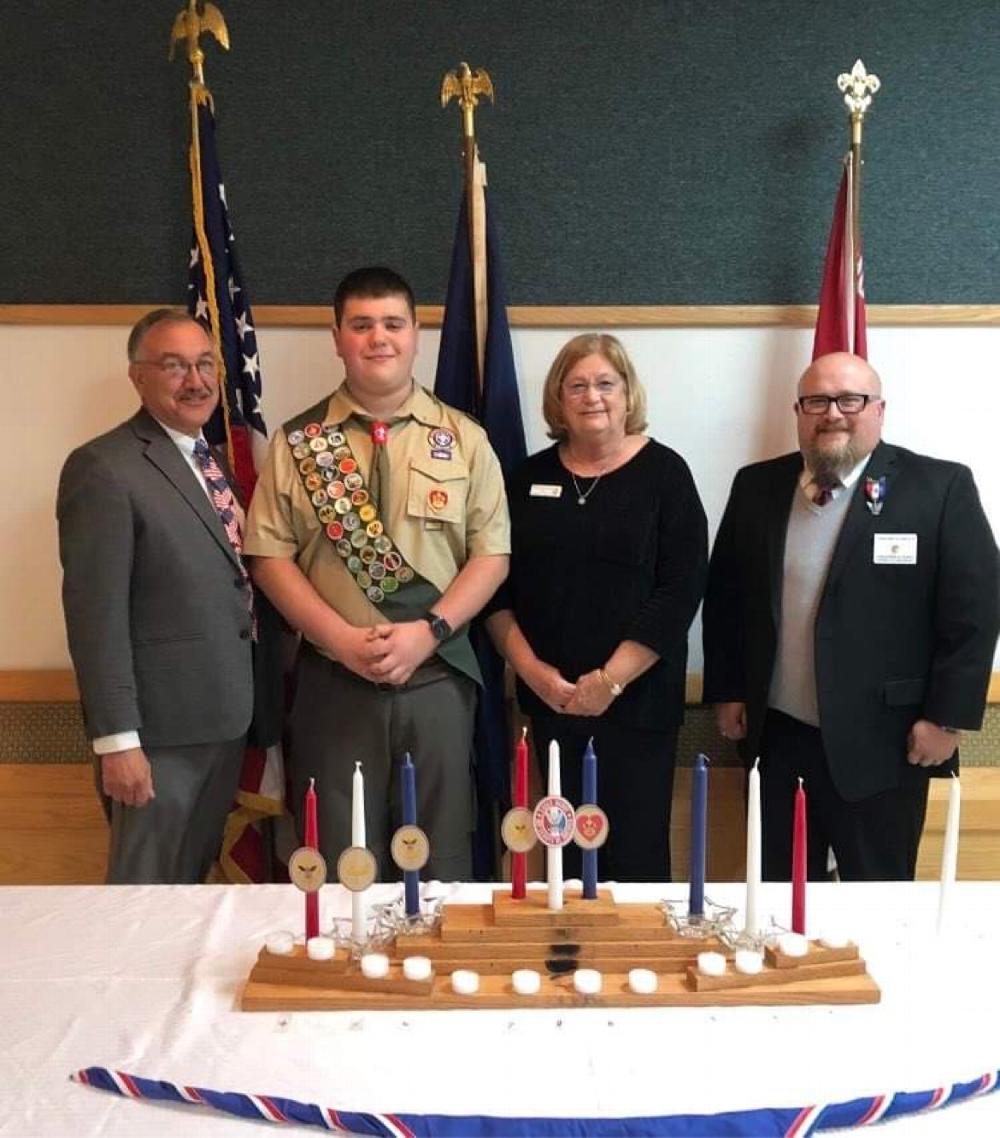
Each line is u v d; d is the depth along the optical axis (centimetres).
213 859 203
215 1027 104
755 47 226
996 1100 94
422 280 231
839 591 190
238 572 188
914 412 234
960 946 121
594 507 197
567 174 229
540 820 114
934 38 225
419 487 189
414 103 227
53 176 228
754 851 114
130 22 225
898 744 193
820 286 230
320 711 194
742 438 235
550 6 225
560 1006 108
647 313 229
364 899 133
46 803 238
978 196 229
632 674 191
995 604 188
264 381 233
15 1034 104
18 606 237
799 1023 105
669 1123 89
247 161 228
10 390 232
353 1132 90
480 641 217
